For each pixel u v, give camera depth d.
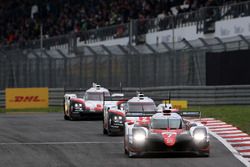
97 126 73.44
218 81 93.56
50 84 108.81
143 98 62.62
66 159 44.75
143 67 101.06
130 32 103.75
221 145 52.19
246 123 67.81
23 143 56.06
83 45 116.69
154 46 100.69
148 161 42.81
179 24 103.06
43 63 109.50
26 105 107.56
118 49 104.44
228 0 103.31
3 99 112.75
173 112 48.53
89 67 105.69
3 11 158.62
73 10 140.75
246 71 91.56
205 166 39.97
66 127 72.44
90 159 44.50
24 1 155.00
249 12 89.69
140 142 44.56
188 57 95.69
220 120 72.12
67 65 107.50
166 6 116.69
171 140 44.31
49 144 55.00
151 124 47.25
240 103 93.06
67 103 83.75
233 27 93.06
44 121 81.81
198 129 45.12
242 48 91.19
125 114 60.56
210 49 94.06
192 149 44.44
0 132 67.06
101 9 133.50
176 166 40.12
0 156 47.31
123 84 102.75
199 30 98.94
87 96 83.69
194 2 110.62
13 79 112.50
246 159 43.41
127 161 43.03
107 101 68.06
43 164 42.31
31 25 147.38
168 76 97.56
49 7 147.12
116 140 57.72
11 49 123.31
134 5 124.62
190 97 94.62
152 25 107.25
